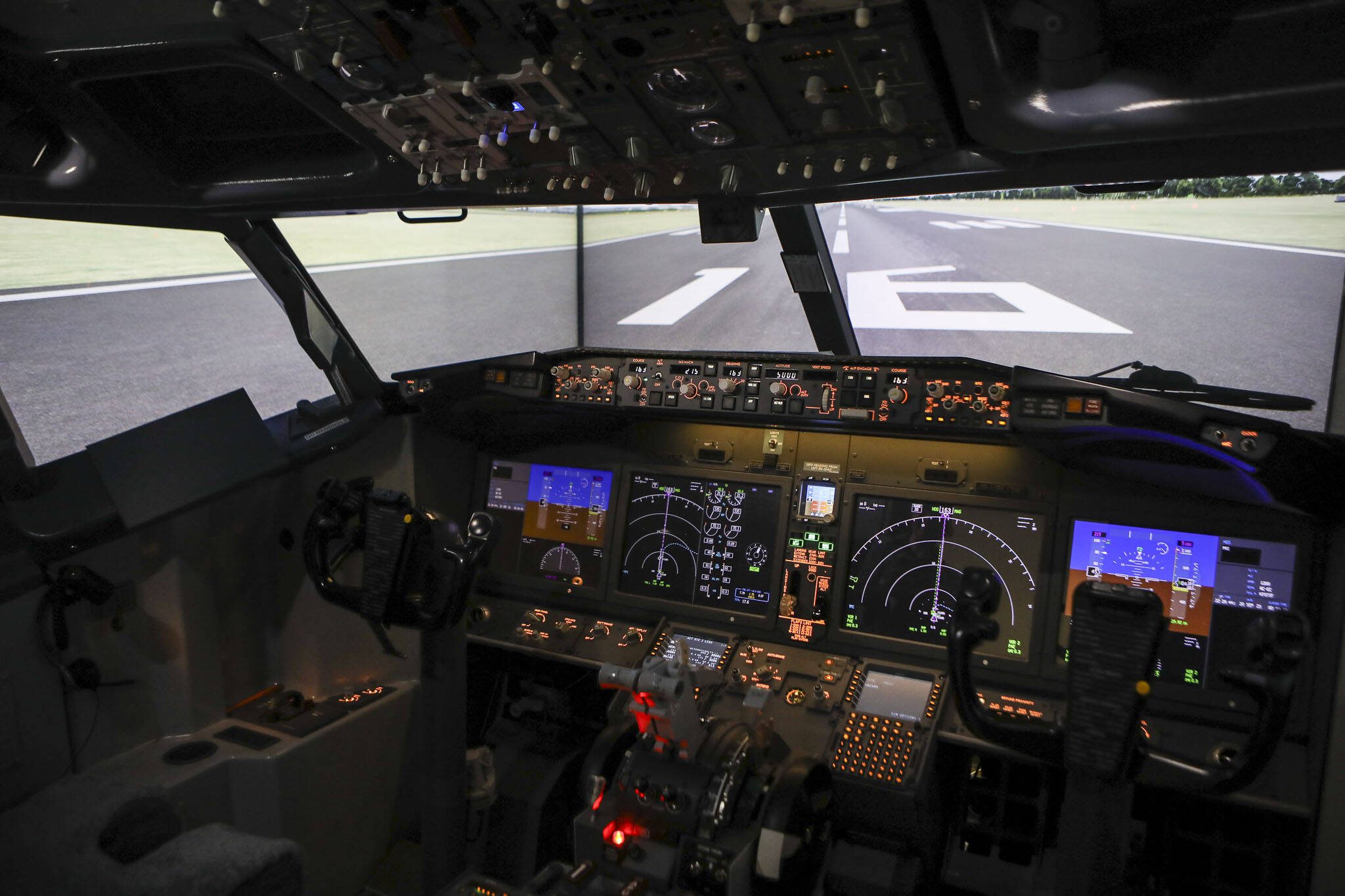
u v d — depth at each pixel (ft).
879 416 8.94
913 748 8.27
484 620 10.77
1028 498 9.01
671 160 6.15
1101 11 3.96
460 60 5.24
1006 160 5.55
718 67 4.93
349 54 5.34
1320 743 7.30
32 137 7.11
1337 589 7.50
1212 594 8.18
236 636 10.44
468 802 9.91
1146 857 8.57
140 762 8.77
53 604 8.32
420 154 6.41
